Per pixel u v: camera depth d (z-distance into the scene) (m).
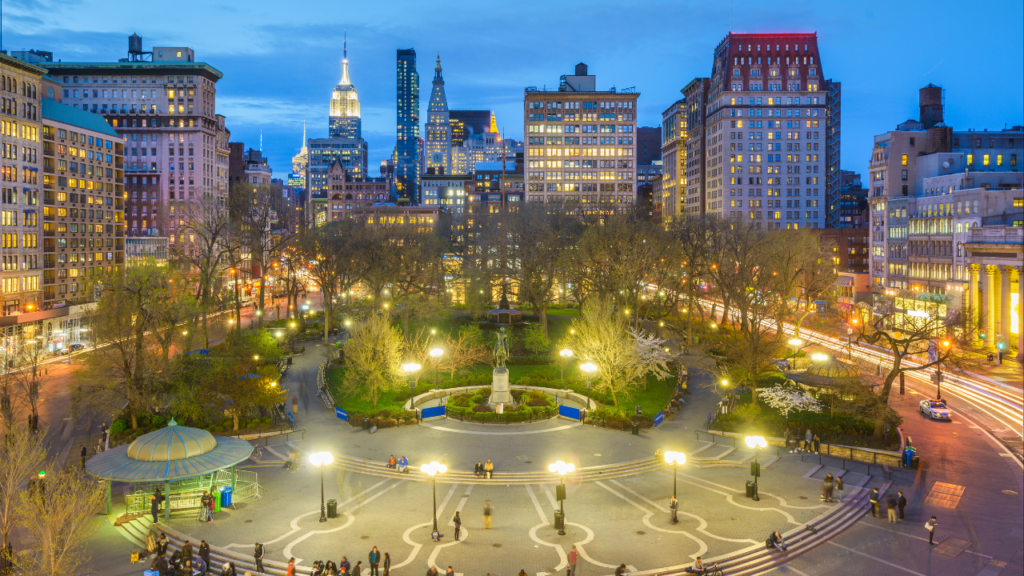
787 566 36.03
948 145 134.50
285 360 88.31
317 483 47.62
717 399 71.62
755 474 44.53
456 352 78.88
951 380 80.94
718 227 133.75
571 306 143.12
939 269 116.44
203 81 197.12
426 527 40.25
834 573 35.28
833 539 39.28
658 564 35.59
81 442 58.25
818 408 61.31
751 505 43.41
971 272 100.75
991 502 44.44
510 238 136.38
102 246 134.12
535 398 67.88
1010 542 38.72
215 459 43.62
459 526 38.38
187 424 59.31
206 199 138.12
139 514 42.25
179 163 193.50
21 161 108.56
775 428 58.91
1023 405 69.81
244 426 59.72
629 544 37.94
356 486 47.00
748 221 176.50
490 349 90.50
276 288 161.62
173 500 42.94
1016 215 103.44
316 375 82.94
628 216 127.50
